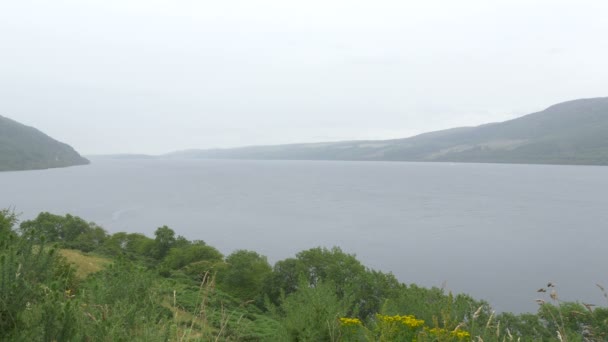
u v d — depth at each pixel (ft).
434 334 17.44
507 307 236.22
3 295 12.71
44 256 14.65
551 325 60.70
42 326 12.96
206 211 598.75
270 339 23.35
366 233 450.71
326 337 20.27
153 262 163.94
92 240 185.06
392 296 85.51
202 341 17.56
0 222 22.99
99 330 14.43
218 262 141.59
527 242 411.13
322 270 107.96
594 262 335.67
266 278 113.29
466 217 565.94
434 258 349.41
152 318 17.07
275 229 467.11
